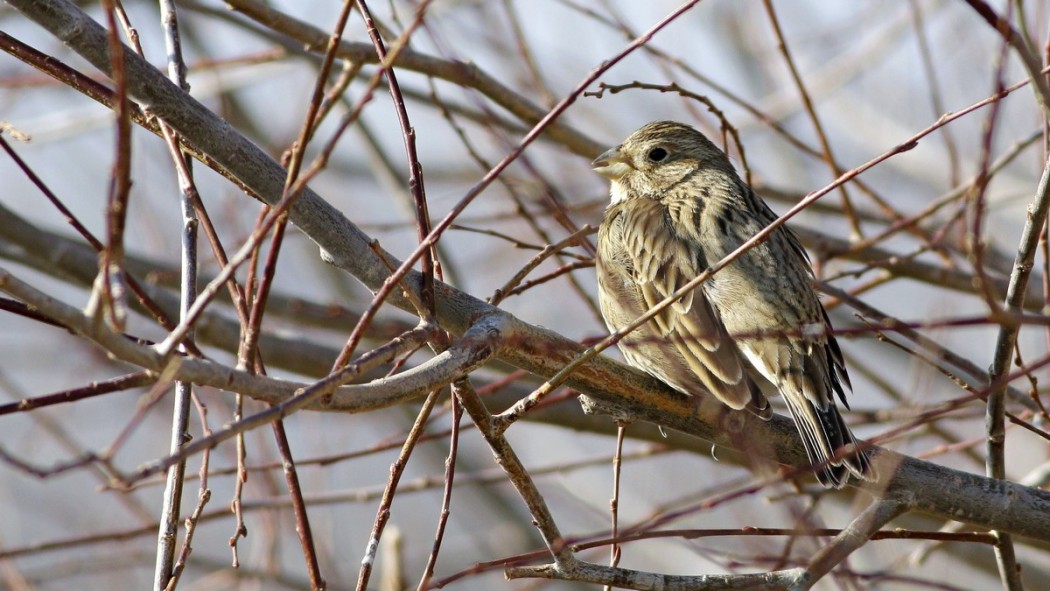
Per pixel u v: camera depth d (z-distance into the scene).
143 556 13.69
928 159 17.27
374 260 7.36
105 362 14.35
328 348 11.96
